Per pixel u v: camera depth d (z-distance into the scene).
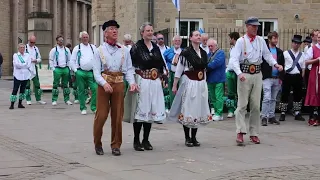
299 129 11.76
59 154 8.52
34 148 9.02
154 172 7.28
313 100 12.17
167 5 18.52
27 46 16.91
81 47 14.31
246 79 9.52
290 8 18.91
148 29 8.91
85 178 6.87
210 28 18.64
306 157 8.47
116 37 8.47
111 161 8.02
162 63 9.11
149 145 9.09
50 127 11.75
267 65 12.19
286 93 13.09
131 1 19.67
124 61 8.55
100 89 8.43
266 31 19.00
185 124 9.28
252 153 8.79
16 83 15.92
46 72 22.19
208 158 8.34
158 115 8.95
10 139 9.97
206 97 9.45
